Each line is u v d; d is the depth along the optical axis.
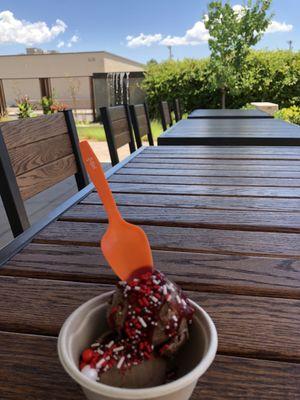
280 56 7.96
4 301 0.51
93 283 0.56
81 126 8.39
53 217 0.83
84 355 0.31
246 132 2.10
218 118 3.35
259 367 0.39
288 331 0.44
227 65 7.74
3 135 0.89
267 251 0.65
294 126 2.44
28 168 0.98
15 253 0.65
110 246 0.43
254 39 7.63
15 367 0.39
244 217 0.82
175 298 0.32
